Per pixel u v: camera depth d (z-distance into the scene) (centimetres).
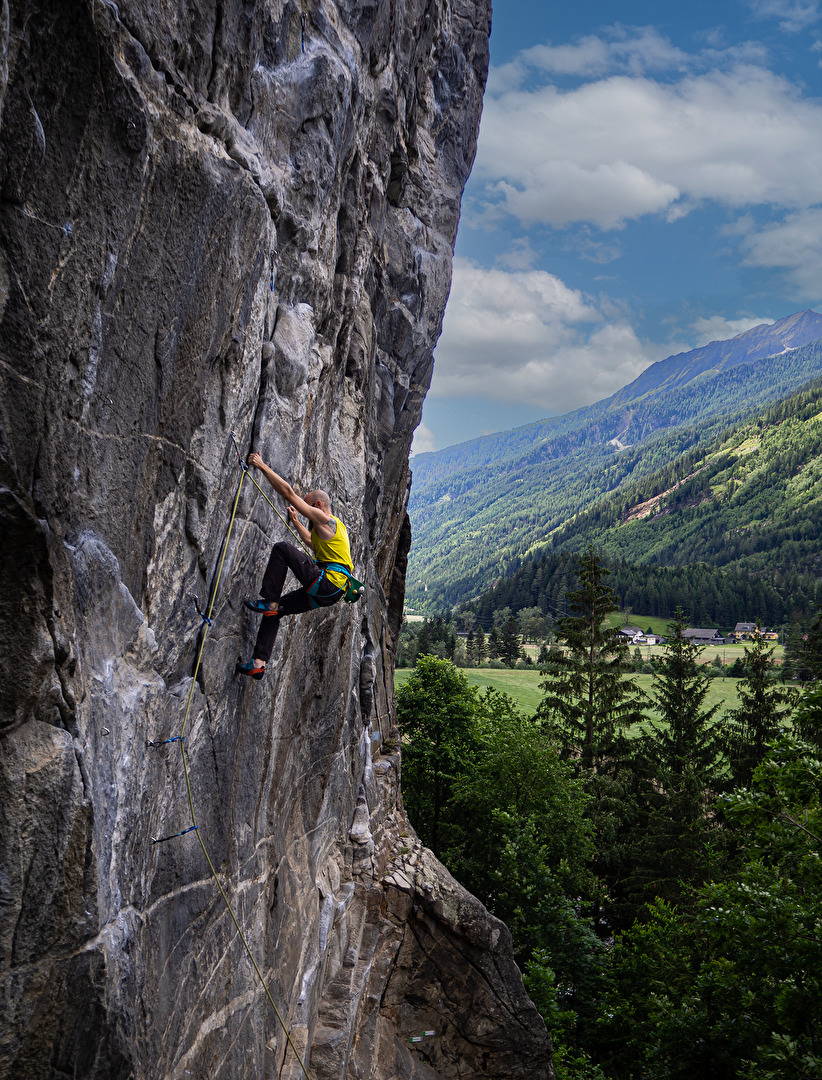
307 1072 890
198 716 569
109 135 357
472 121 1694
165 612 502
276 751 815
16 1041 351
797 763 1453
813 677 4116
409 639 11225
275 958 816
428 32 1290
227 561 593
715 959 1700
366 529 1492
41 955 352
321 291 805
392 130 1116
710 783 3675
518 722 3052
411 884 1344
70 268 353
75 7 316
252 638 670
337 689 1066
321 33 699
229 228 489
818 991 1306
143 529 464
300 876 957
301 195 670
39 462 349
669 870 3019
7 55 289
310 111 666
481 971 1349
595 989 2138
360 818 1335
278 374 668
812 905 1359
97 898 376
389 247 1378
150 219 404
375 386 1348
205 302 482
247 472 610
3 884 328
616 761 3784
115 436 414
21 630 324
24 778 330
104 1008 384
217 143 472
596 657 4000
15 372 327
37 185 327
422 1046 1313
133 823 439
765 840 1480
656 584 19575
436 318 1648
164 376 455
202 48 446
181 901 546
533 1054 1370
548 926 2222
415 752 3027
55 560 356
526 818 2630
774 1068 1348
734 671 10156
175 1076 536
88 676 388
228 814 657
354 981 1112
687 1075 1546
